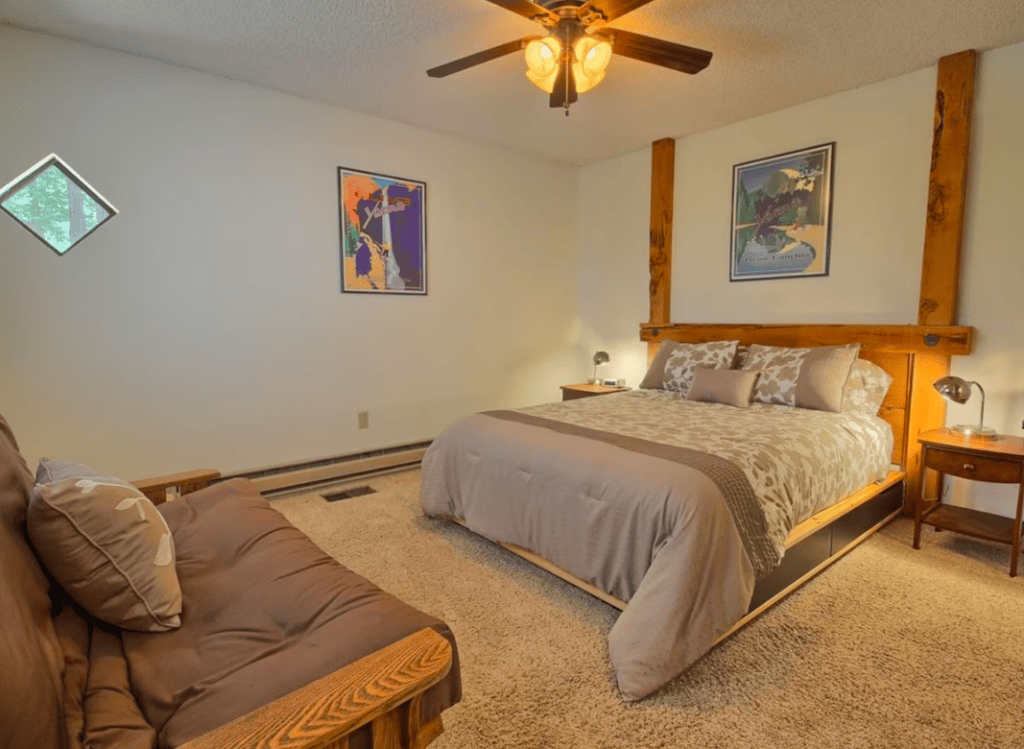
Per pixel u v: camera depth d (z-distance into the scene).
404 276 3.87
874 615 2.04
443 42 2.65
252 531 1.58
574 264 4.98
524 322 4.63
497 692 1.64
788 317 3.60
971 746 1.43
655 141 4.20
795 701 1.59
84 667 1.08
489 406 4.45
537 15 2.04
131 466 2.89
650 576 1.73
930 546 2.65
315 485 3.52
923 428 2.96
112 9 2.35
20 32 2.50
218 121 3.04
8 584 0.91
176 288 2.97
